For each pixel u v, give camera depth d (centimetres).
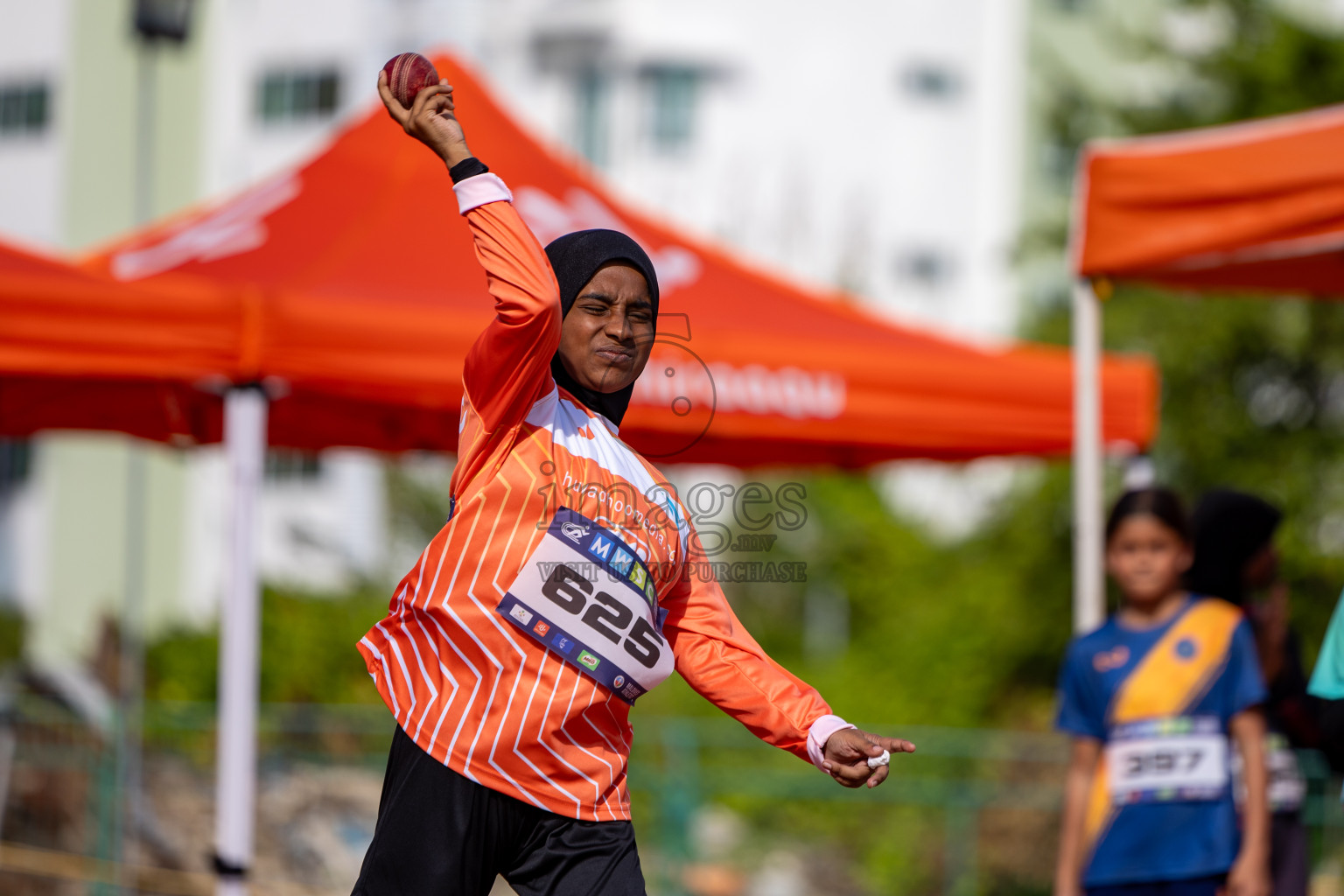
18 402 1434
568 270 612
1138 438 1362
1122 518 1037
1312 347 3881
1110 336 4016
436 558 579
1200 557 1122
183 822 2069
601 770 585
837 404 1283
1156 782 1003
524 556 573
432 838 568
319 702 3120
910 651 4062
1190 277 1341
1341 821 1891
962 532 4709
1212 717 1005
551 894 580
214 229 1330
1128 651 1031
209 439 1529
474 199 578
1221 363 3938
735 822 2912
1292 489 3781
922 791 2623
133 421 1536
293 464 4475
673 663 602
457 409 1291
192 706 2531
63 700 2658
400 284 1208
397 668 590
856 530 4419
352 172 1370
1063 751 2756
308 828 2056
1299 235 1130
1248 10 4219
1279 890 1073
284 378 1108
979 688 3978
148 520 5122
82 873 1966
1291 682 1105
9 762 2086
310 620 3269
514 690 571
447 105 596
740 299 1373
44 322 1052
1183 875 987
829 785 2667
